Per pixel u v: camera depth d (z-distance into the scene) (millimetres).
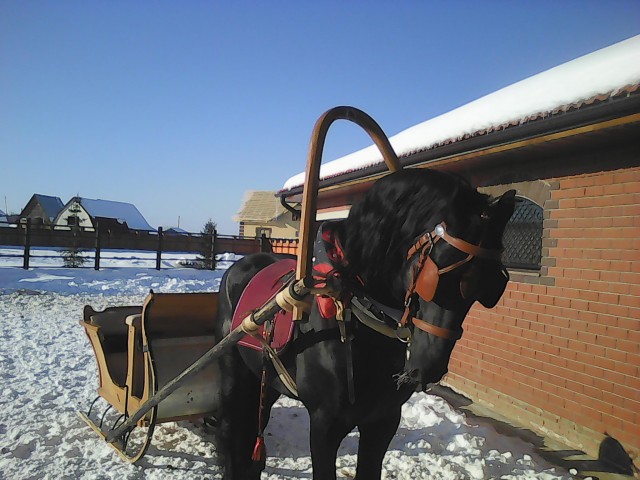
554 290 4746
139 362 3863
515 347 5152
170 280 15539
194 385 3738
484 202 1908
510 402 5176
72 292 12891
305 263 2311
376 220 2217
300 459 4094
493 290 1854
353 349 2295
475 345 5711
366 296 2285
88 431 4410
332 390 2361
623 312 4129
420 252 1940
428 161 5816
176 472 3742
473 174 5879
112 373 4258
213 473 3736
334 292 2275
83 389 5613
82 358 6922
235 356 3240
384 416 2502
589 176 4465
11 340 7762
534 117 4152
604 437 4188
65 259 17266
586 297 4441
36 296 12031
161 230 17844
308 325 2484
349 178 7605
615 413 4121
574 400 4484
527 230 5320
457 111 7246
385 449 2617
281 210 31656
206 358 2893
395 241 2119
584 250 4480
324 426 2426
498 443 4441
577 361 4484
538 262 5129
